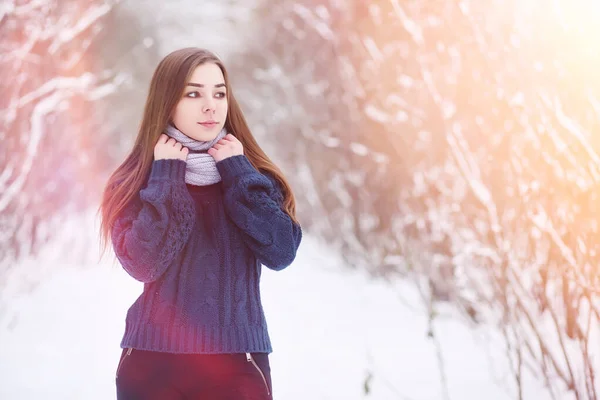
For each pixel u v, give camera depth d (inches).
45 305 434.0
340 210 559.8
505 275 249.1
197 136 161.0
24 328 374.3
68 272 560.4
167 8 1171.3
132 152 163.9
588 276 236.2
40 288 490.9
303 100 618.2
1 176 430.6
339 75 509.0
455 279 307.6
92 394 266.4
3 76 434.3
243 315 154.3
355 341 332.8
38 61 452.1
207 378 149.9
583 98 254.8
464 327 341.4
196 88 160.6
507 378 263.4
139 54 1101.1
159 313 151.3
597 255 232.8
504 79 291.7
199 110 160.2
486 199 272.1
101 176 703.7
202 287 153.1
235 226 158.4
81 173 581.0
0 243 450.0
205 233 157.2
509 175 281.3
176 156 158.1
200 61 161.3
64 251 580.7
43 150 504.1
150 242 149.1
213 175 159.9
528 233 258.1
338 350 319.3
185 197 154.4
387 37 428.1
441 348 309.4
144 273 149.8
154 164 157.1
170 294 152.2
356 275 502.3
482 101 318.0
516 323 256.2
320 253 606.2
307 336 350.0
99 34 568.1
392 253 437.4
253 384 151.4
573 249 237.0
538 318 251.9
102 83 581.3
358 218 499.2
